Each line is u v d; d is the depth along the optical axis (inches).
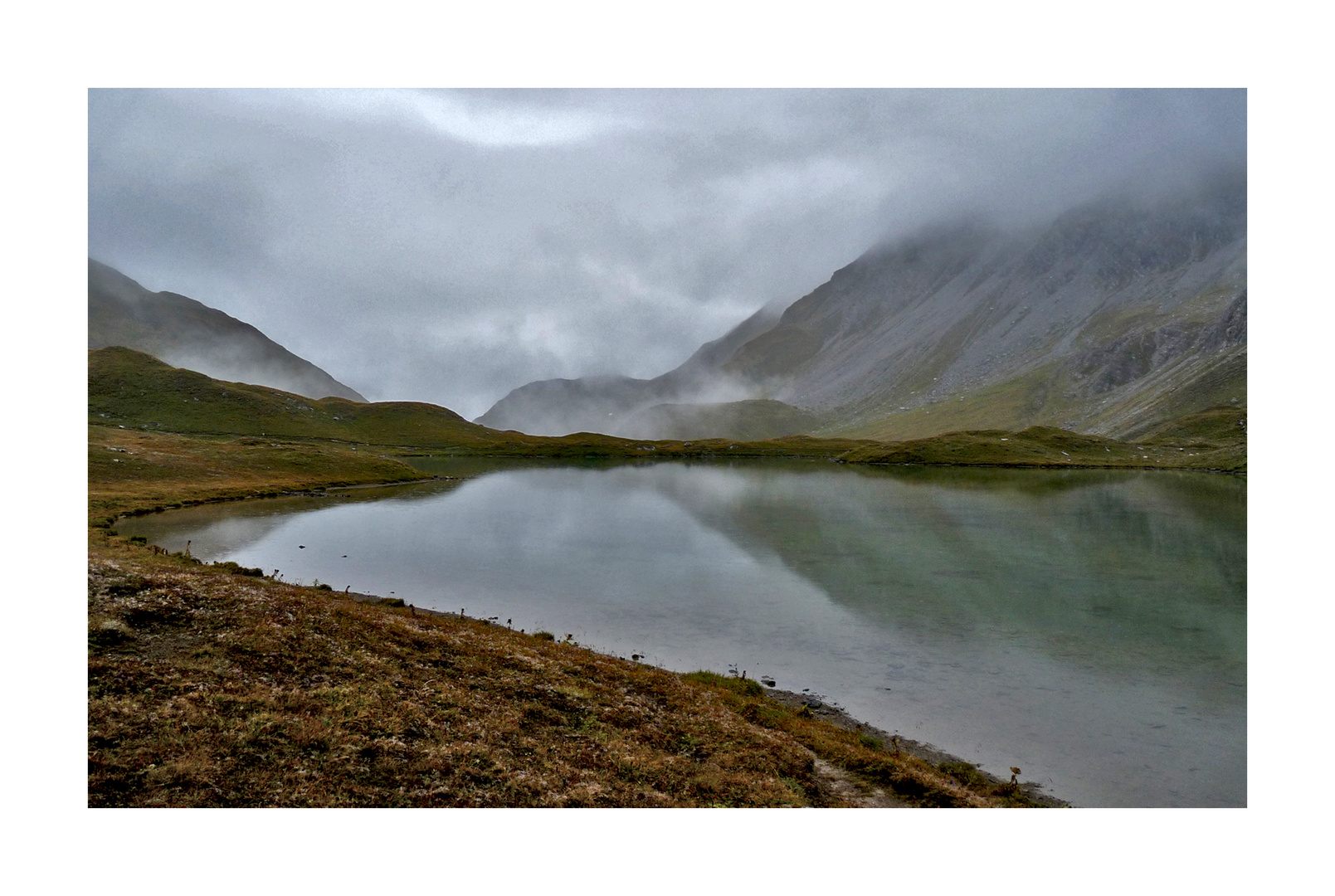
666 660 1727.4
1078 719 1396.4
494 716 1097.4
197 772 839.7
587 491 6131.9
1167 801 1075.9
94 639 1109.1
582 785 935.0
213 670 1076.5
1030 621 2091.5
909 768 1093.1
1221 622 2086.6
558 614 2122.3
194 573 1578.5
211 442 6820.9
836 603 2281.0
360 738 953.5
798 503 5211.6
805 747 1177.4
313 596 1648.6
